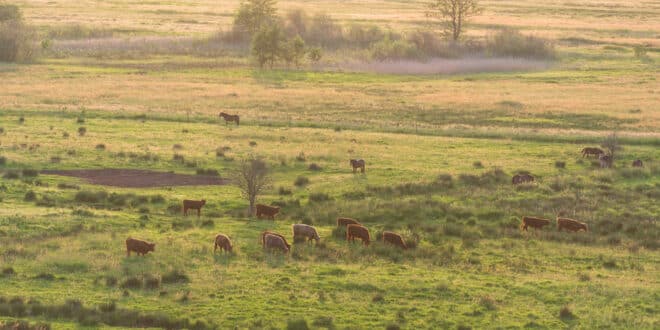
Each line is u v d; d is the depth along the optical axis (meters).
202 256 56.38
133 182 78.69
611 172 85.06
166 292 48.84
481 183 80.50
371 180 81.00
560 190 79.00
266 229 64.25
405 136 102.88
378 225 67.81
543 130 109.19
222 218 67.75
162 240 59.69
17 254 54.91
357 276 53.03
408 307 47.62
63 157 86.62
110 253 55.91
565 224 67.31
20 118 105.94
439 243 62.84
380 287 50.94
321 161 88.56
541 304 48.97
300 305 47.50
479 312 47.09
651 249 62.88
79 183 77.38
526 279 53.69
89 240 58.66
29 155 86.62
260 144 96.31
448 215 70.50
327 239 62.22
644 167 87.06
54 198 71.19
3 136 95.38
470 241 63.19
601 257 59.78
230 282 51.03
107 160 86.38
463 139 102.12
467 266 56.78
